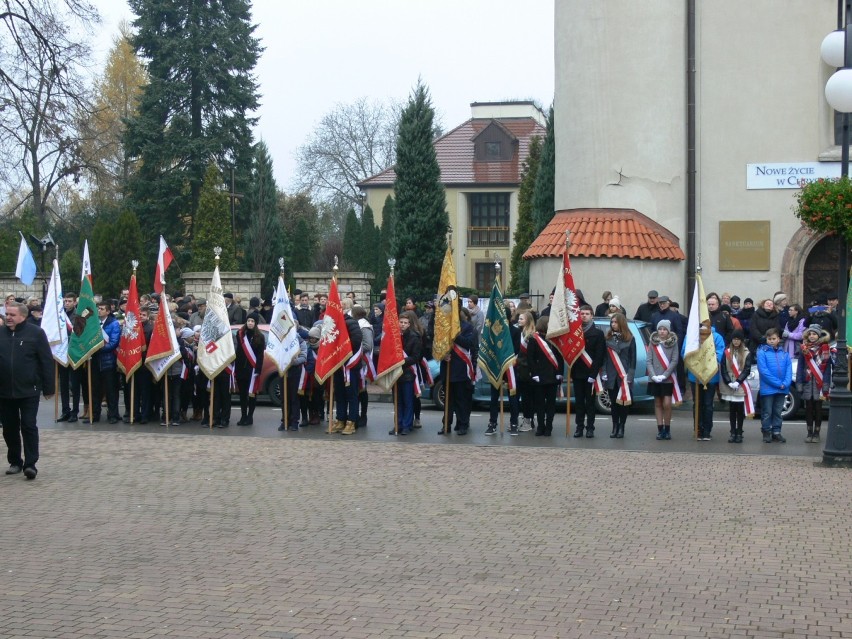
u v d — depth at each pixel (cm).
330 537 921
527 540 904
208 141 4066
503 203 5650
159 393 1770
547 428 1573
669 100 2331
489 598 734
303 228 4934
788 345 1667
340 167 6612
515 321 1745
